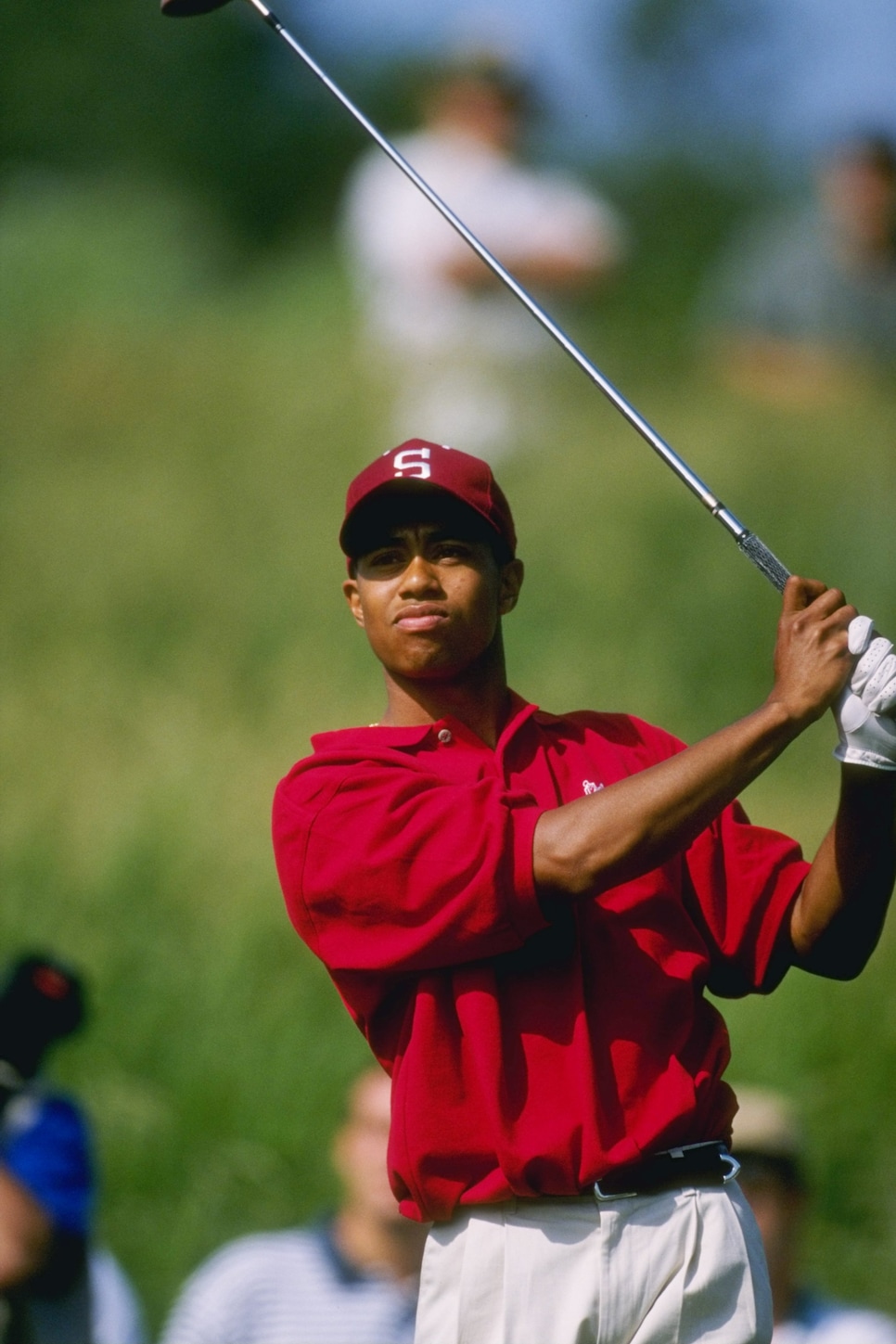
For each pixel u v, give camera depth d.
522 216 46.81
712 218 85.94
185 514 48.97
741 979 12.12
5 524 48.62
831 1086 25.20
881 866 11.56
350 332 58.78
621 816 10.96
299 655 40.06
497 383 48.22
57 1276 17.50
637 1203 11.21
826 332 48.62
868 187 48.25
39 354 61.66
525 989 11.34
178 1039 26.09
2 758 34.09
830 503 44.72
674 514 44.53
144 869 29.36
